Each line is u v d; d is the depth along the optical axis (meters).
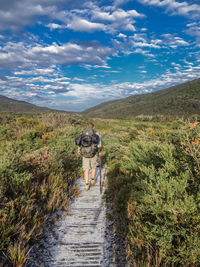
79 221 3.08
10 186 3.25
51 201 3.28
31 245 2.42
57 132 9.55
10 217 2.54
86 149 4.16
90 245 2.53
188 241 2.07
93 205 3.65
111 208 3.49
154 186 2.94
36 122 13.13
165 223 2.29
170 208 2.29
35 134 9.38
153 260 2.10
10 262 2.03
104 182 4.92
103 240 2.63
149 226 2.47
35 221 2.68
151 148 4.89
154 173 3.40
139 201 2.99
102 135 13.15
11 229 2.32
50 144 7.09
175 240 2.25
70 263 2.22
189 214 2.26
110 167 5.99
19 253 2.00
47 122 12.88
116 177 4.78
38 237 2.52
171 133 6.48
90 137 4.16
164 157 3.86
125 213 3.14
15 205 2.83
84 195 4.12
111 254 2.37
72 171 5.43
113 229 2.87
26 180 3.58
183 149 3.35
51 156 4.85
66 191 4.09
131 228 2.56
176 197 2.47
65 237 2.68
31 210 2.91
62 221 3.06
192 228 2.22
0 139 8.53
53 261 2.24
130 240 2.50
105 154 7.76
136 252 2.24
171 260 1.99
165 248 2.09
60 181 4.14
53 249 2.43
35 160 4.40
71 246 2.50
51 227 2.87
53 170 4.49
